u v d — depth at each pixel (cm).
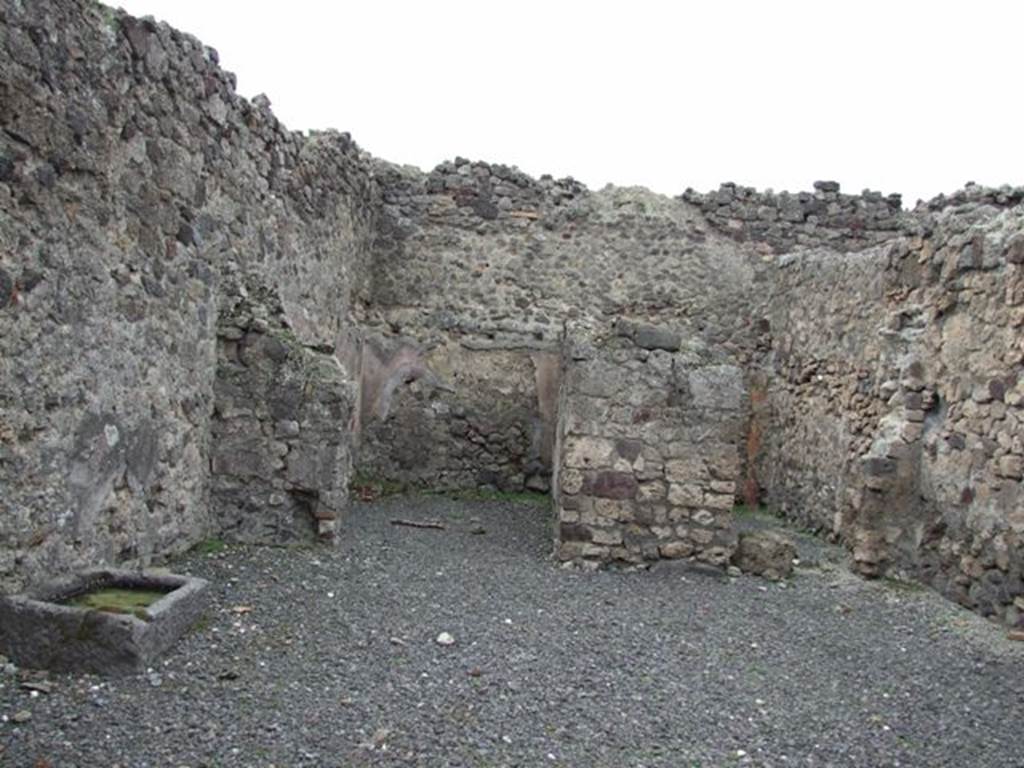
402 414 1023
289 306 736
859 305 783
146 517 498
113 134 447
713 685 412
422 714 346
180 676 358
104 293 443
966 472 591
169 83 507
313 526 604
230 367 592
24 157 373
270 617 443
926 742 366
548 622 486
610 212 1082
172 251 518
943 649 496
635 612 525
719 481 647
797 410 920
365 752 309
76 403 420
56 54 395
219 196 584
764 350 1052
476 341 1041
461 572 587
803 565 688
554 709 365
